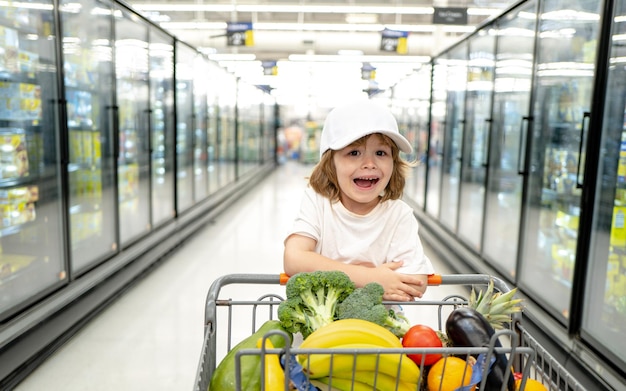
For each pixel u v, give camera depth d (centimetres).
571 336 289
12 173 301
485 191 472
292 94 2048
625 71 259
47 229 333
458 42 603
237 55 1060
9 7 295
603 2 267
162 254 532
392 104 1198
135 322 368
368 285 108
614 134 268
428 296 421
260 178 1475
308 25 855
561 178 338
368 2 886
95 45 409
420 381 88
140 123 515
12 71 300
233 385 97
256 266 525
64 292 344
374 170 123
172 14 832
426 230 700
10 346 271
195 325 363
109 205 436
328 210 134
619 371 242
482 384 86
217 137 915
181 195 674
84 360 308
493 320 106
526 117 376
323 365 86
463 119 573
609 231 269
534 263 371
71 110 371
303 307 105
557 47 348
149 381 284
